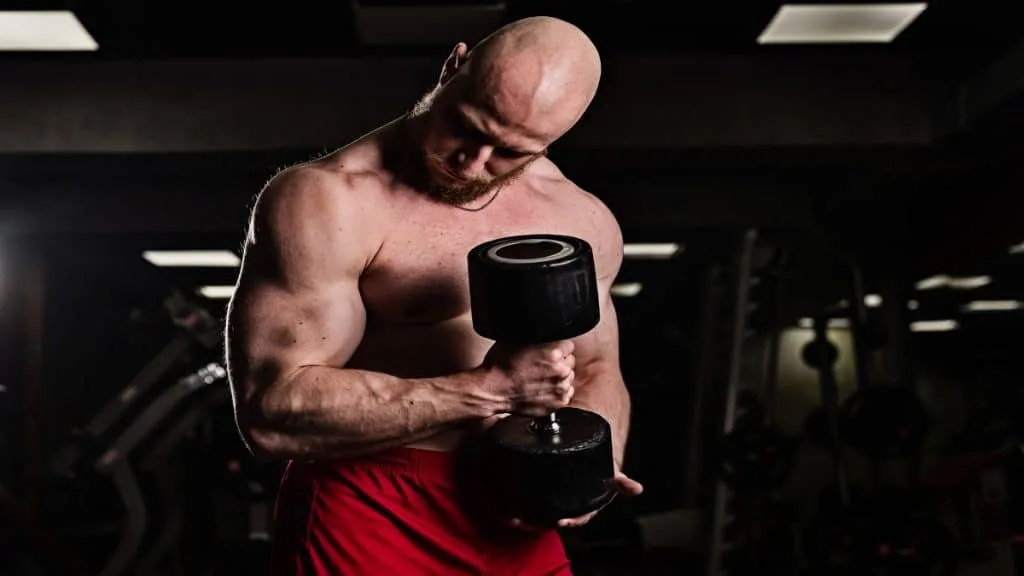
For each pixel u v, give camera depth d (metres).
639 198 6.54
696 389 7.80
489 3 3.86
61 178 6.32
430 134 1.10
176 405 6.01
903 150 4.84
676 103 4.73
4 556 5.97
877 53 4.66
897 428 5.61
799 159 5.08
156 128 4.65
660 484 10.27
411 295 1.14
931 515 5.39
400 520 1.16
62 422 8.10
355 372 1.07
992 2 3.82
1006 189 6.15
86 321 8.55
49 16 3.90
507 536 1.20
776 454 5.72
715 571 5.84
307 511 1.18
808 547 5.80
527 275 1.02
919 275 7.65
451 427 1.09
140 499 5.85
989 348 12.03
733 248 6.41
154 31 4.11
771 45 4.40
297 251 1.07
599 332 1.31
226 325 1.13
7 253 6.67
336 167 1.14
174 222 6.38
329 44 4.34
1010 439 7.34
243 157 4.78
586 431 1.12
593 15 4.01
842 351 10.76
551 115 1.07
